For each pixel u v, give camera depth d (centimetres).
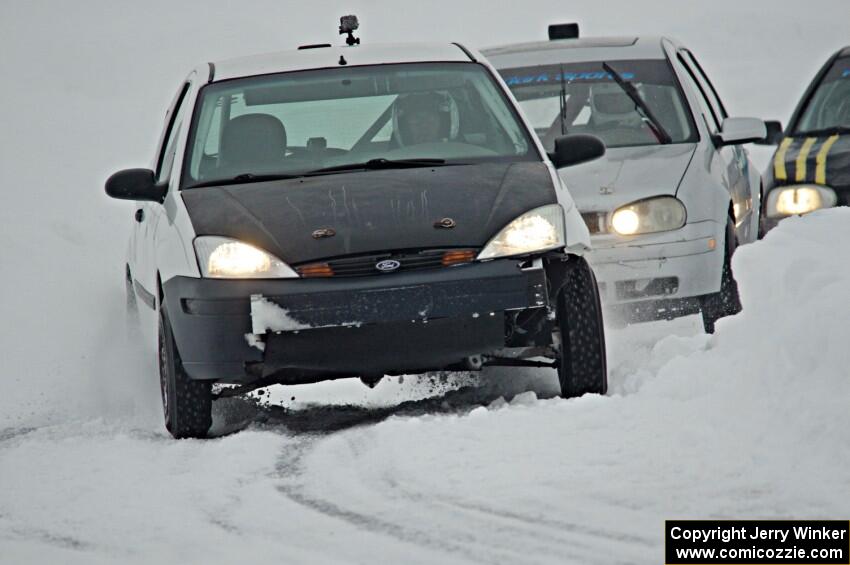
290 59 2702
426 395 2450
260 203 2220
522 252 2114
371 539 1469
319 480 1745
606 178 2873
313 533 1508
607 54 3350
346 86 2566
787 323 1975
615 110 3206
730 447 1719
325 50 2766
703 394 1992
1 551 1515
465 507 1562
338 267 2078
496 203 2180
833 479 1570
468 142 2459
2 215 5194
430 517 1535
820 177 3222
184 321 2125
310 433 2098
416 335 2070
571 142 2508
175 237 2222
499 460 1747
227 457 1917
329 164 2395
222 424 2306
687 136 3133
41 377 2855
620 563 1345
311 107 2520
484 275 2083
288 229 2133
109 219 5278
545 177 2298
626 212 2817
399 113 2491
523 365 2245
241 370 2092
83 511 1669
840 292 1962
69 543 1535
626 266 2808
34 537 1569
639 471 1650
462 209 2164
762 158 6141
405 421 2009
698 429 1803
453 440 1862
